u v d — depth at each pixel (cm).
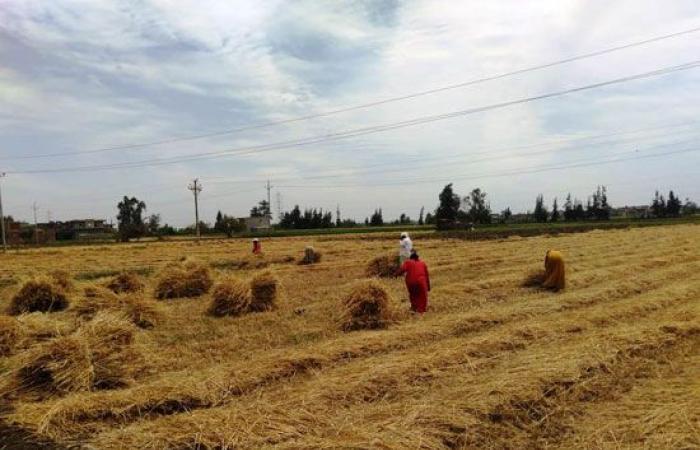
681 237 3650
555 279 1558
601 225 6538
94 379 791
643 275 1773
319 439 571
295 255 3219
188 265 1834
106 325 862
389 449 543
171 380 777
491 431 612
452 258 2677
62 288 1545
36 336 912
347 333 1090
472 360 841
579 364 791
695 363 853
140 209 11312
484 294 1494
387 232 7388
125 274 1728
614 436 597
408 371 773
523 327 1022
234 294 1344
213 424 608
